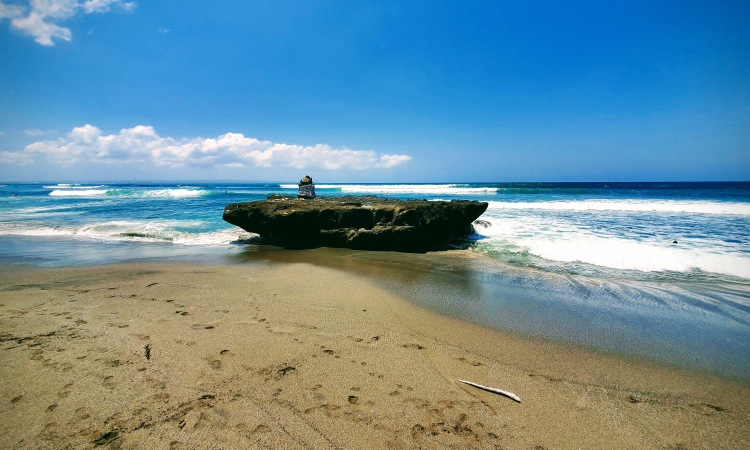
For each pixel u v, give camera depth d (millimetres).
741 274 7875
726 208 20250
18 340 4387
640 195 34156
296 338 4621
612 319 5531
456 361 4141
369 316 5496
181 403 3199
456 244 11641
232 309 5672
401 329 5027
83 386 3410
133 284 7074
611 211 20078
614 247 10180
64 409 3076
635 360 4254
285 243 11898
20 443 2678
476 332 4988
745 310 5938
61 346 4238
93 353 4074
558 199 29828
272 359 4035
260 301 6094
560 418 3152
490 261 9516
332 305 5961
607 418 3170
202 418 3008
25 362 3838
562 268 8695
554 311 5859
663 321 5473
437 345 4543
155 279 7488
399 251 11047
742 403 3428
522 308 5988
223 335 4656
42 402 3162
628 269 8477
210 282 7293
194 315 5371
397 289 6973
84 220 17438
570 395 3508
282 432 2873
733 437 2943
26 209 22844
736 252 9344
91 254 10445
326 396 3371
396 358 4160
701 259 8828
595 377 3861
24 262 9242
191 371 3732
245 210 11797
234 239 13148
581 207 22328
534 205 23938
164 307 5711
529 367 4047
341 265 9094
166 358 3990
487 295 6660
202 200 31453
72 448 2643
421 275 8102
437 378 3754
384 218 11508
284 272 8234
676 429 3045
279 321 5195
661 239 11102
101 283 7137
